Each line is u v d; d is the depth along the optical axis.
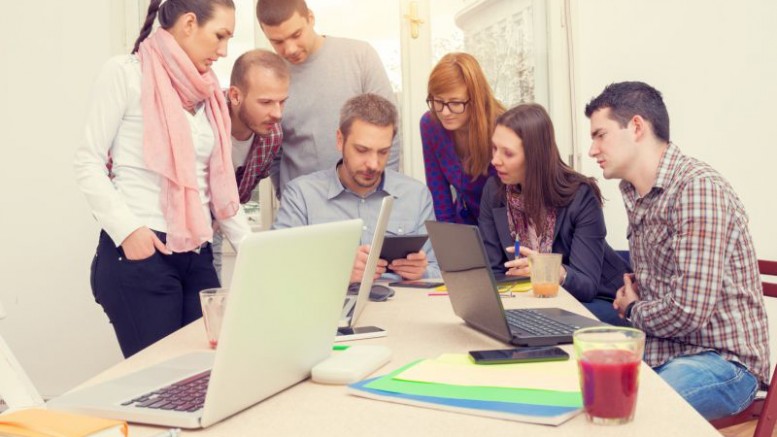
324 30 3.39
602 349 0.77
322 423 0.83
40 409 0.79
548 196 2.27
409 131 3.41
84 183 1.86
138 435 0.81
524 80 3.47
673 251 1.68
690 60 3.42
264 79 2.32
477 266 1.21
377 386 0.94
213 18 1.94
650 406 0.83
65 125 3.36
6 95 3.34
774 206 3.40
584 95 3.47
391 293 1.80
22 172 3.36
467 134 2.66
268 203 3.40
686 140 3.45
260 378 0.90
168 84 1.93
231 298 0.80
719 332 1.62
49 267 3.39
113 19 3.33
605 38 3.45
